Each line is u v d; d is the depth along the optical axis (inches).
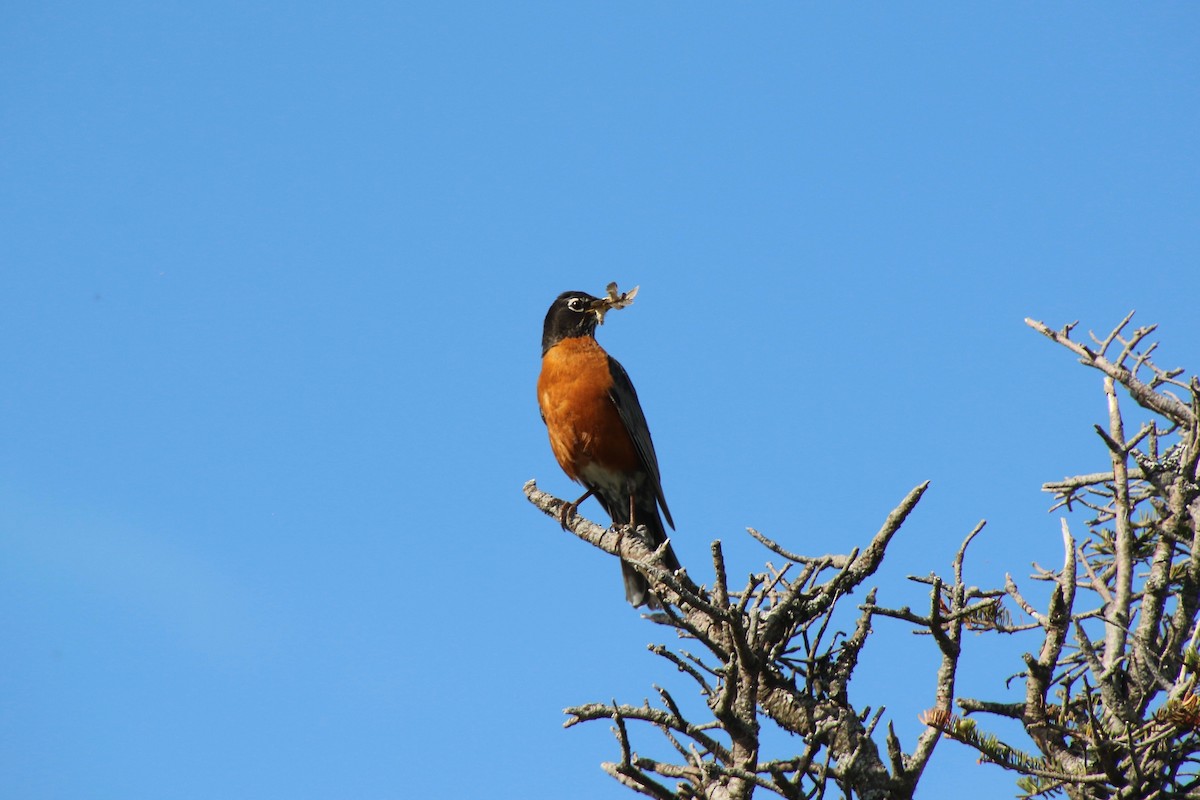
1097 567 395.5
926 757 278.2
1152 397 371.6
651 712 301.6
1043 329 391.5
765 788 276.1
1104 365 379.2
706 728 322.3
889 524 321.4
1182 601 335.0
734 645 300.4
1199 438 344.2
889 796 284.4
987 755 272.8
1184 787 283.4
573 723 304.7
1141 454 354.9
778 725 335.9
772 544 364.5
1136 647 312.5
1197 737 281.4
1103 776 268.5
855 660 342.0
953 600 310.7
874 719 293.0
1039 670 295.3
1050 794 298.0
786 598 328.8
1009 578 329.1
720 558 301.6
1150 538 373.7
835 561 336.5
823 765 276.5
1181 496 342.3
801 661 341.1
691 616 355.3
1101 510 388.2
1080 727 298.5
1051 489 396.8
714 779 302.2
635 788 301.9
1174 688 281.1
